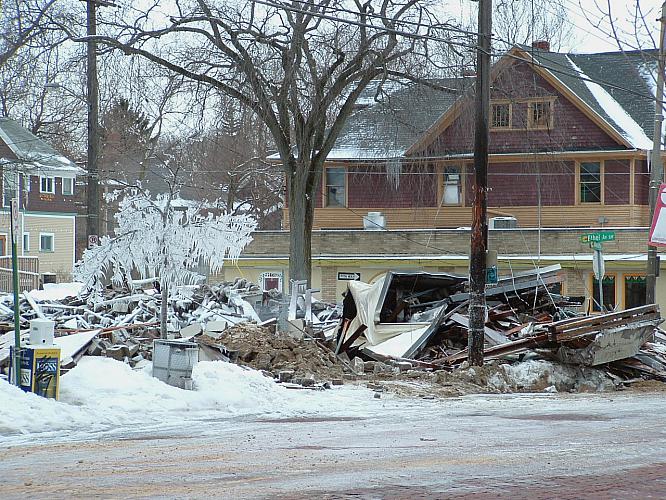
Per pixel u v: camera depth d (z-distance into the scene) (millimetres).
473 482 10820
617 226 53125
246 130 42344
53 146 78375
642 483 10977
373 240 51938
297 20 37719
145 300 31938
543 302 32969
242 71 38188
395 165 43938
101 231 75062
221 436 15078
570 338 26297
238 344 25594
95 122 38969
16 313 17484
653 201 37250
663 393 25641
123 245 22594
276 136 41625
